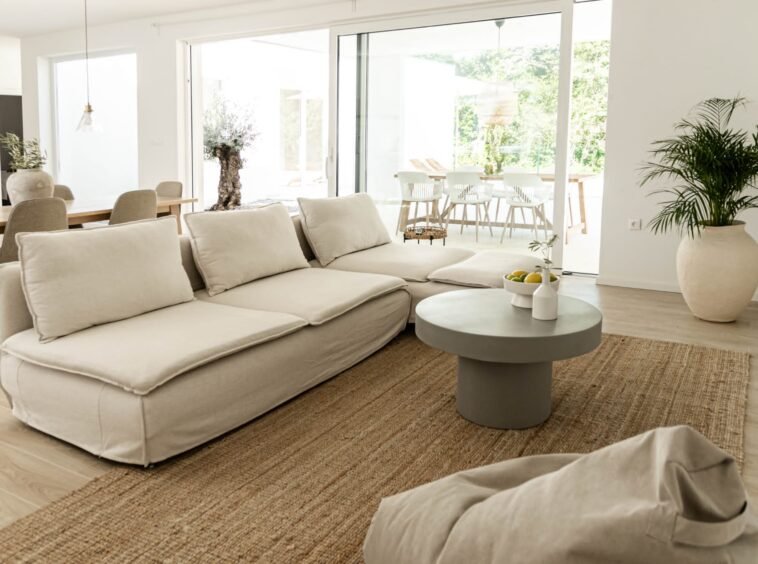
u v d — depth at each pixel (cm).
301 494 235
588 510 114
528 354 274
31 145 540
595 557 110
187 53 844
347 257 464
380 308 390
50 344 273
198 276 378
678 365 372
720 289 448
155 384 245
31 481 245
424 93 666
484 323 294
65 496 231
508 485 157
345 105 716
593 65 926
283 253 407
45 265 279
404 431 288
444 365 372
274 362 301
